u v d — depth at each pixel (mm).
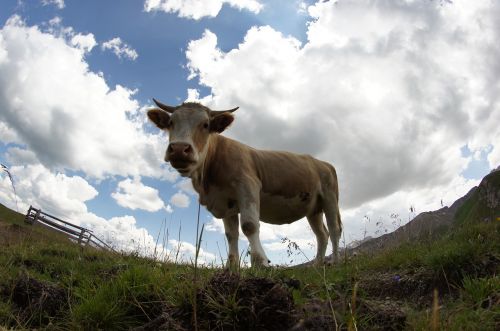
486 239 2480
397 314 1512
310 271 2684
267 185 3404
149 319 1634
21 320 1742
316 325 1370
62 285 2076
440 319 1477
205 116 2908
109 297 1733
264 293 1462
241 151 3258
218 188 3139
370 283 2256
